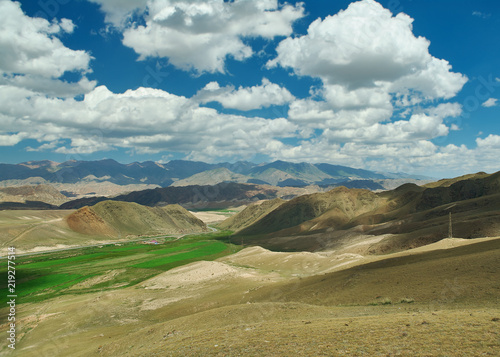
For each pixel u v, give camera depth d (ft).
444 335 71.10
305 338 82.12
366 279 156.87
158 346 100.27
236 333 97.55
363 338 76.18
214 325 126.11
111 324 190.08
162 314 198.59
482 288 106.63
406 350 66.39
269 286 212.02
